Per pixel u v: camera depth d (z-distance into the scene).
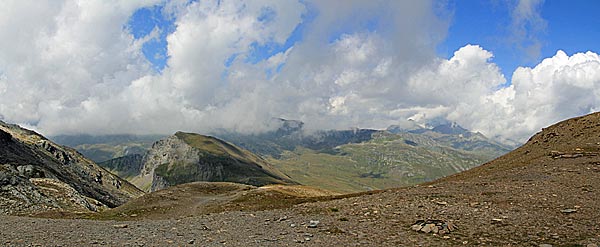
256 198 67.94
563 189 30.59
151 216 52.34
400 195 34.19
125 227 27.78
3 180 65.19
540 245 18.61
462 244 19.70
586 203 26.06
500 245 19.17
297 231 24.36
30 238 22.42
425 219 24.95
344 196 56.69
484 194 31.02
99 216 52.25
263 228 25.89
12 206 59.47
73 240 22.09
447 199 30.31
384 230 23.39
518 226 22.19
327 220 27.34
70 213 54.44
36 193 69.31
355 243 20.70
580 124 62.84
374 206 30.38
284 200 60.94
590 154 44.72
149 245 20.73
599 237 19.45
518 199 28.42
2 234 23.42
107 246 20.44
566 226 21.66
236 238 22.67
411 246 19.78
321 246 20.25
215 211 54.38
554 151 49.84
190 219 31.45
